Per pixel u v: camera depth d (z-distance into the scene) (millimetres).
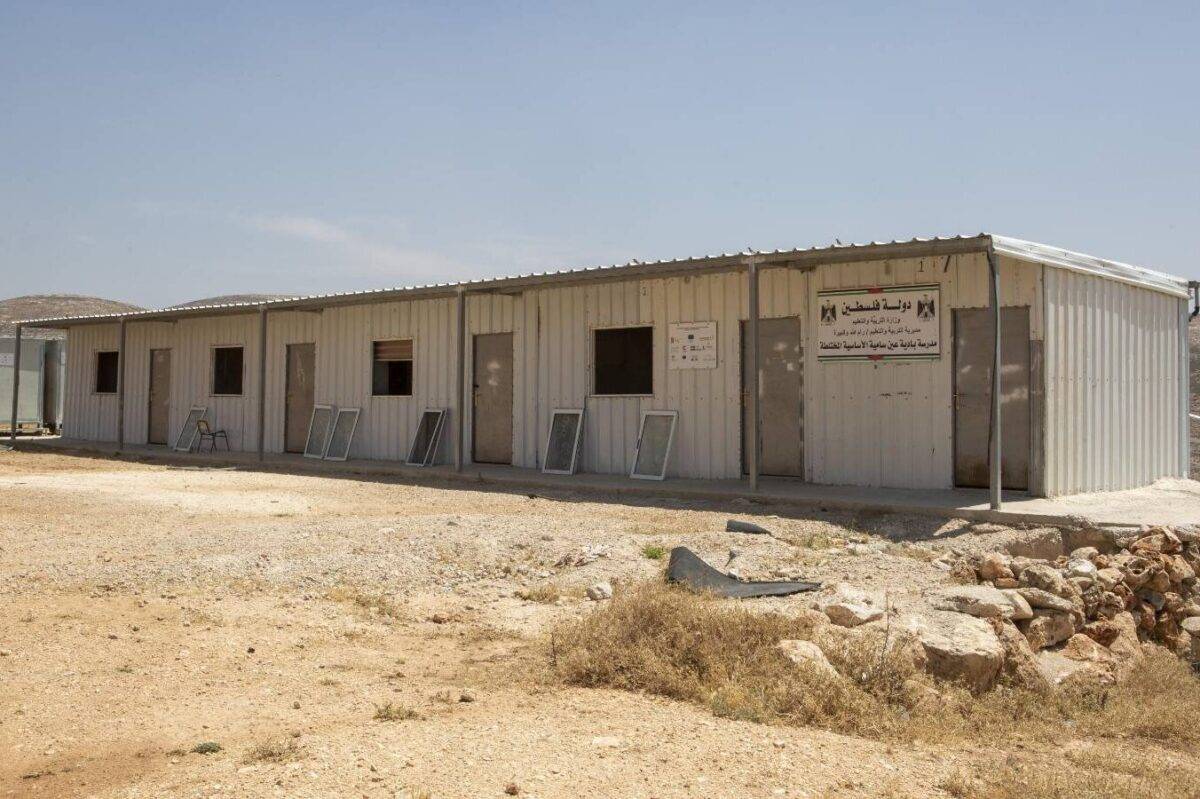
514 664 6168
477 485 15227
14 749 4438
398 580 8430
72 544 9430
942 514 10859
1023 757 5199
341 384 19109
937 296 12625
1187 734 6312
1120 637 8258
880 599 7359
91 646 6195
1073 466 12391
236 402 21078
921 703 5707
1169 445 15000
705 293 14555
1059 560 9461
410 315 18047
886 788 4320
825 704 5453
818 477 13484
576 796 3961
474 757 4344
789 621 6477
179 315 20844
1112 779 4859
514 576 8750
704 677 5785
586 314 15773
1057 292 12172
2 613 6922
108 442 23641
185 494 13773
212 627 6832
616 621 6445
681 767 4367
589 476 15094
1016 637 6844
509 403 16812
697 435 14578
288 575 8344
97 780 4062
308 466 17688
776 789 4180
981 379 12398
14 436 24250
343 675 5840
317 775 4047
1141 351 14242
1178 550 9758
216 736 4637
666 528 10633
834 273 13383
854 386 13234
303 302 18109
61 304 55562
